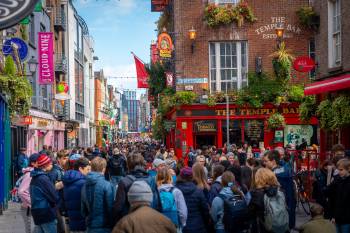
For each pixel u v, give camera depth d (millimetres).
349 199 7973
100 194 7535
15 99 18047
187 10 27219
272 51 26859
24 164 20094
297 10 26750
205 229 7918
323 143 17172
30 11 7461
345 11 15484
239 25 26828
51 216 8562
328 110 15422
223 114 26516
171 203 7430
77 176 8586
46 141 32531
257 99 26031
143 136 94125
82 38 55125
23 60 21125
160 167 7988
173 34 28031
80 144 51844
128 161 7898
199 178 8969
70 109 43844
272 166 10484
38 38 28469
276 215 7461
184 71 27000
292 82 26484
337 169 8453
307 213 13914
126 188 7434
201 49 27094
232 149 18469
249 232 8789
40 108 30062
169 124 28125
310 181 14633
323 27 17344
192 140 26547
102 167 7781
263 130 26406
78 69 51125
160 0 32250
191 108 26578
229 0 27359
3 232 11812
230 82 27031
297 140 26172
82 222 8523
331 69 16500
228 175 8031
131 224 4555
